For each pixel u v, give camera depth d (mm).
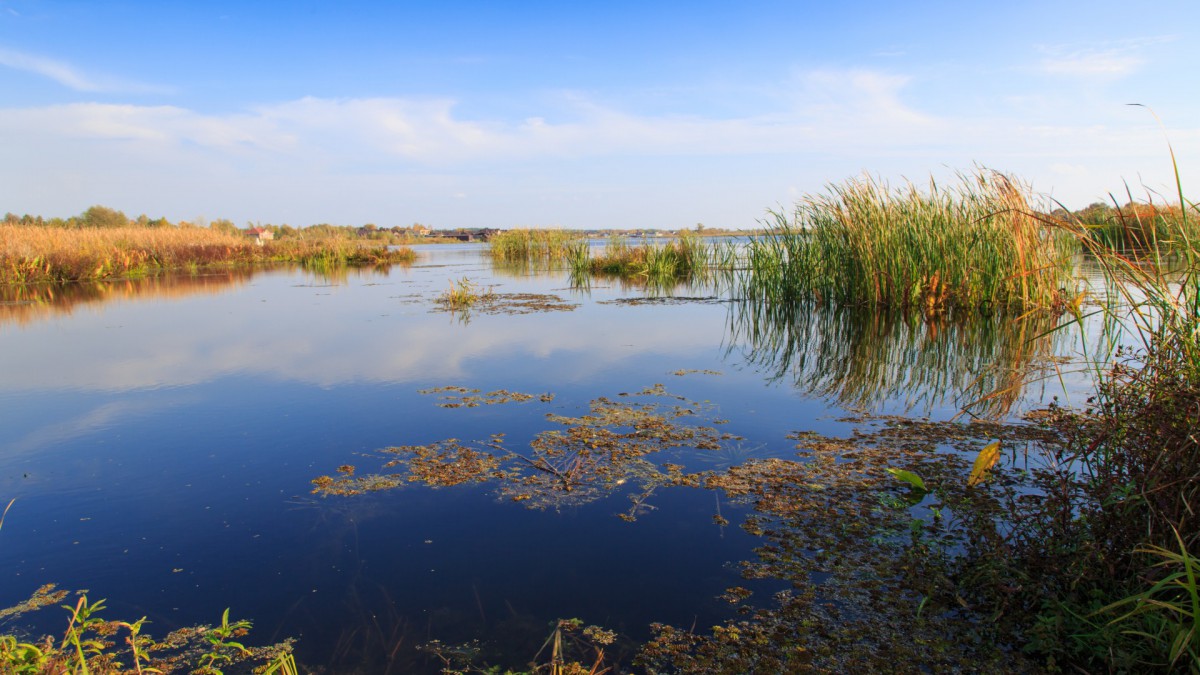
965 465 3922
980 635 2365
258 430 4820
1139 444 2648
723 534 3174
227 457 4281
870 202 9875
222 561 2992
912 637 2365
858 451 4227
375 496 3660
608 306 11406
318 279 18438
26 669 2006
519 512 3445
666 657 2311
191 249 24547
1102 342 7113
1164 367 2711
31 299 13312
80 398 5684
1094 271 11078
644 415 5102
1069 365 6301
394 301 12562
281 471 4039
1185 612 1950
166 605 2664
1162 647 2041
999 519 3164
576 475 3924
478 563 2945
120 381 6277
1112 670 2084
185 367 6859
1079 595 2428
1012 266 8445
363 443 4531
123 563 2984
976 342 7480
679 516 3369
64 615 2596
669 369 6648
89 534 3254
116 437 4672
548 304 11719
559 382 6152
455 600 2672
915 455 4117
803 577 2777
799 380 6160
